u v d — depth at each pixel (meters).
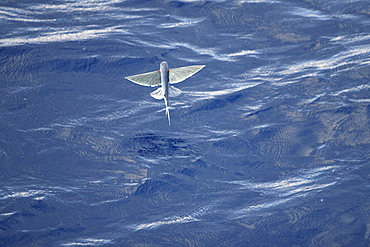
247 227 17.17
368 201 17.88
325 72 25.78
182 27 30.64
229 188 18.98
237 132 21.92
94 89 24.64
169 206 18.17
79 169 19.75
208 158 20.47
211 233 16.97
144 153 20.64
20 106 23.05
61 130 21.75
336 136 21.34
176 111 23.25
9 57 26.47
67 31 29.61
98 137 21.45
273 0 33.72
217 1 33.47
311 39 29.03
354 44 28.28
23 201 18.06
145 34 29.78
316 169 19.67
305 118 22.58
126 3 33.59
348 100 23.50
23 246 16.27
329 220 17.22
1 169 19.48
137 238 16.75
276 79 25.50
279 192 18.67
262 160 20.36
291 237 16.66
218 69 26.45
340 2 33.19
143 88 24.92
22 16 31.08
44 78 25.19
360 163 19.75
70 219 17.45
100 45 28.20
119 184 19.09
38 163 19.94
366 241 16.25
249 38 29.39
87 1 33.75
